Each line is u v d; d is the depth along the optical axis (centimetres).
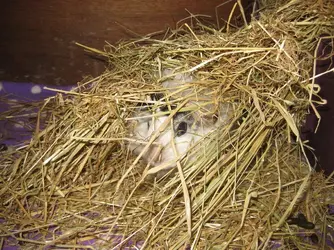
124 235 18
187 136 20
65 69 30
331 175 22
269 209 20
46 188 20
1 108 27
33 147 21
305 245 19
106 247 18
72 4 27
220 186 18
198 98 19
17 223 19
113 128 20
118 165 21
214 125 19
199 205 18
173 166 20
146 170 18
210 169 18
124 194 20
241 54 20
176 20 28
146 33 28
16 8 27
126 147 21
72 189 20
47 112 27
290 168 22
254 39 20
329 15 21
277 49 19
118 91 20
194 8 27
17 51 29
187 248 18
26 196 20
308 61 21
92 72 30
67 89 30
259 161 21
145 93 20
